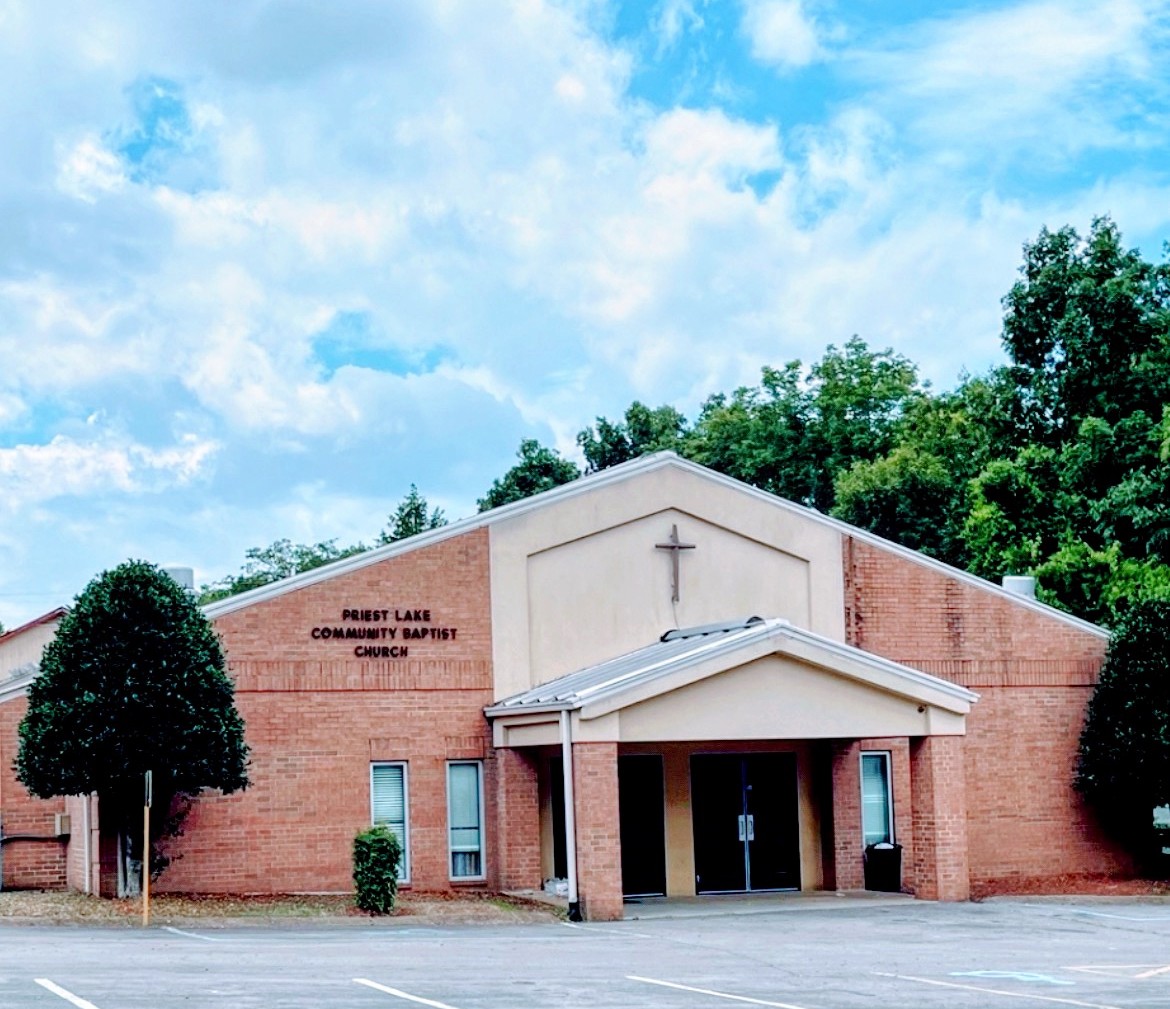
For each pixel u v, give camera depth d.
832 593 31.55
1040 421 52.84
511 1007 15.70
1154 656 31.42
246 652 27.77
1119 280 49.00
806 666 27.64
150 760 24.53
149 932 22.78
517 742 28.23
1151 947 21.92
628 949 21.38
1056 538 48.44
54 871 28.66
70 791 24.80
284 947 20.92
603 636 30.00
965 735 31.09
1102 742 31.95
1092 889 30.45
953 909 27.27
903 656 31.81
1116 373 49.34
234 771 25.42
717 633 28.39
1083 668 33.06
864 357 71.75
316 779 27.97
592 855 25.73
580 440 75.75
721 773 30.53
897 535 59.59
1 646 37.94
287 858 27.67
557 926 24.78
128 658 24.75
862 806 31.09
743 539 31.20
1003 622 32.62
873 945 22.09
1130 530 44.88
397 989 16.91
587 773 25.91
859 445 69.38
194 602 26.11
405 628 28.75
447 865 28.62
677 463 30.88
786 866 30.72
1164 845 36.44
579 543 30.08
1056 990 17.48
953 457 62.41
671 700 26.62
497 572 29.41
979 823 31.88
